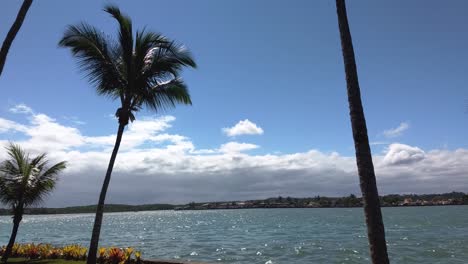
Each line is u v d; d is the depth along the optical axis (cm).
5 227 11062
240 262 2670
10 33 833
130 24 1434
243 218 13650
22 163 1675
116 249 1593
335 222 8719
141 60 1451
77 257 1689
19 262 1595
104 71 1459
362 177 684
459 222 7269
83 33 1416
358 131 702
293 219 11212
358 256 2861
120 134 1448
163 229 7875
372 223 659
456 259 2673
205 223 10356
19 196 1634
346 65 743
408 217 10194
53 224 12975
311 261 2686
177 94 1582
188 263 1514
